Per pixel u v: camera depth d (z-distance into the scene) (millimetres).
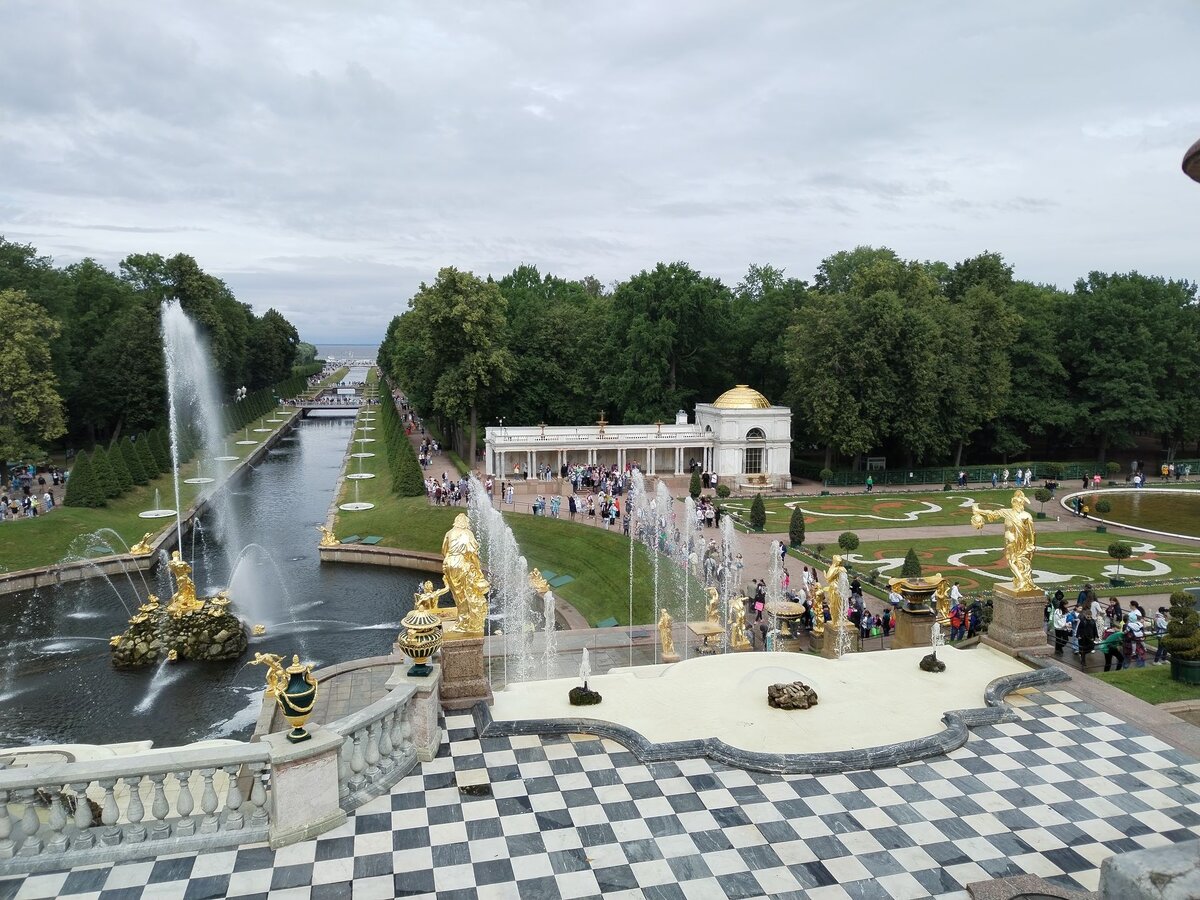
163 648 44062
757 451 91438
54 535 64125
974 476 92625
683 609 47281
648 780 18812
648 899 14547
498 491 80438
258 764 17203
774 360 105375
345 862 15406
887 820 17234
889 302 85875
